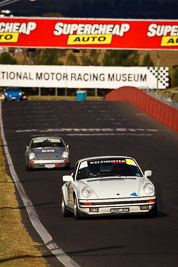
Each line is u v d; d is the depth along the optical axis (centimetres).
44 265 2548
